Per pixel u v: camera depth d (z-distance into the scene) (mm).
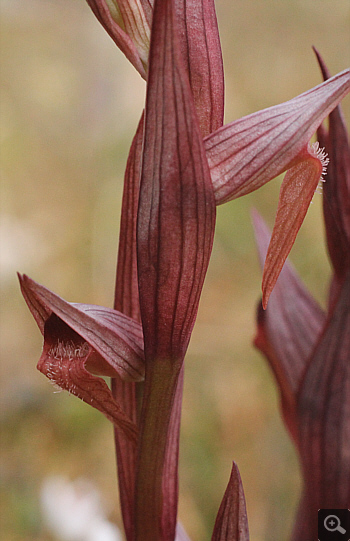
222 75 230
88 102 733
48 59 752
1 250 664
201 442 544
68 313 224
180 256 222
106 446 559
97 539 405
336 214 263
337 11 667
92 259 681
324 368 265
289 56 687
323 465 266
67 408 564
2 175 720
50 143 741
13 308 655
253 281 617
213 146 221
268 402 571
